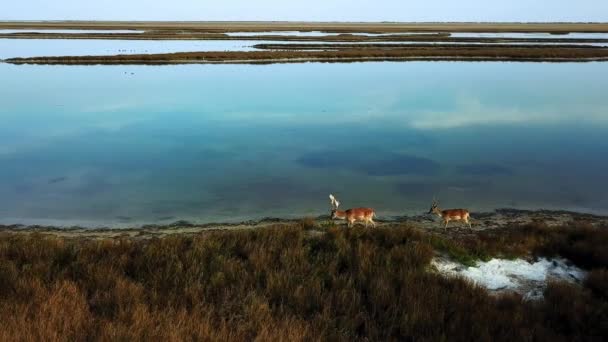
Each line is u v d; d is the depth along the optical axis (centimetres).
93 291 739
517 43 10050
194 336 590
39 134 2597
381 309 706
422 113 3309
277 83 4672
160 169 1995
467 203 1652
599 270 923
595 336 657
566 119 3111
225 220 1477
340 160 2164
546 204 1645
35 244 977
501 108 3478
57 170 1959
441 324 662
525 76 5247
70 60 6181
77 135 2583
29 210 1522
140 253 946
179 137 2564
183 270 838
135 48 8688
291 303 722
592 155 2261
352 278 828
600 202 1661
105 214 1507
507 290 905
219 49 8462
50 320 596
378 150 2350
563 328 688
